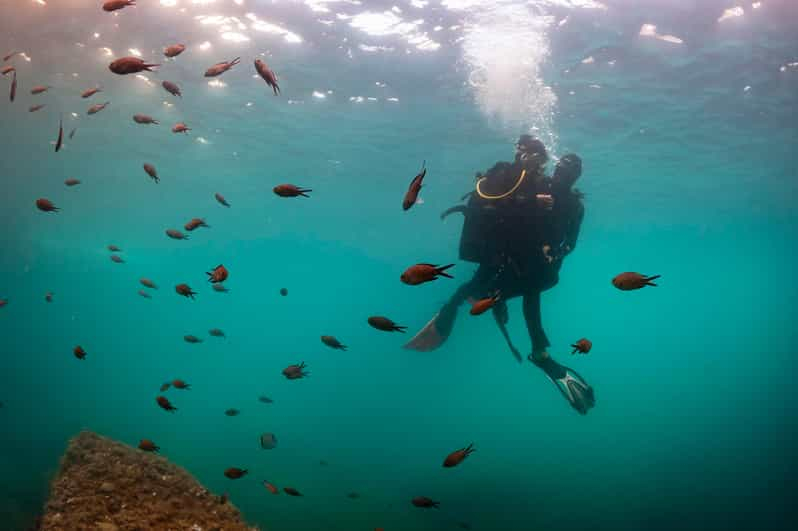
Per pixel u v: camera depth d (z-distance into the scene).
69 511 4.24
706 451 21.31
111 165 23.58
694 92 13.28
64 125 18.73
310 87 13.95
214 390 36.03
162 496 4.64
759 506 13.93
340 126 16.91
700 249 48.31
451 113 15.10
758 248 47.84
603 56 11.41
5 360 40.38
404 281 2.59
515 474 17.06
